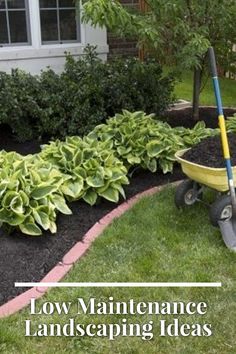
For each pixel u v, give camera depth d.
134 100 5.42
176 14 4.66
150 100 5.52
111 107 5.38
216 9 4.80
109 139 4.55
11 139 5.41
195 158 3.69
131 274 3.16
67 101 5.18
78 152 4.13
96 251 3.40
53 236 3.53
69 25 5.89
